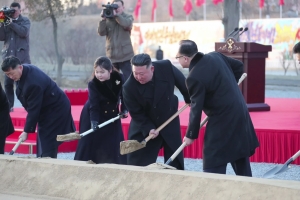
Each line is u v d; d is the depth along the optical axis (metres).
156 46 27.55
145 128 6.95
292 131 9.34
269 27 24.83
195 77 6.15
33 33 27.45
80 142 7.96
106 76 7.56
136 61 6.47
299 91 22.00
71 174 6.15
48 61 27.66
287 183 5.07
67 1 24.38
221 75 6.23
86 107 8.07
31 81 7.63
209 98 6.27
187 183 5.45
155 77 6.84
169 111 6.98
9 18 12.35
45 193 6.21
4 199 6.11
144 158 7.11
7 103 7.93
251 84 12.56
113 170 5.93
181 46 6.32
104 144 7.93
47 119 7.99
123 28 12.23
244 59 12.50
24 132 7.68
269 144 9.55
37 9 23.41
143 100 6.83
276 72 25.02
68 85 24.42
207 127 6.38
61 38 27.59
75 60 27.50
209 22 25.92
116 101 7.85
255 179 5.28
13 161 6.58
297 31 24.14
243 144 6.31
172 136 7.04
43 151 7.95
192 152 10.08
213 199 5.23
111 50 12.31
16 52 12.52
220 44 12.73
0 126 7.95
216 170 6.29
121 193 5.77
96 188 5.94
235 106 6.25
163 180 5.59
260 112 12.42
